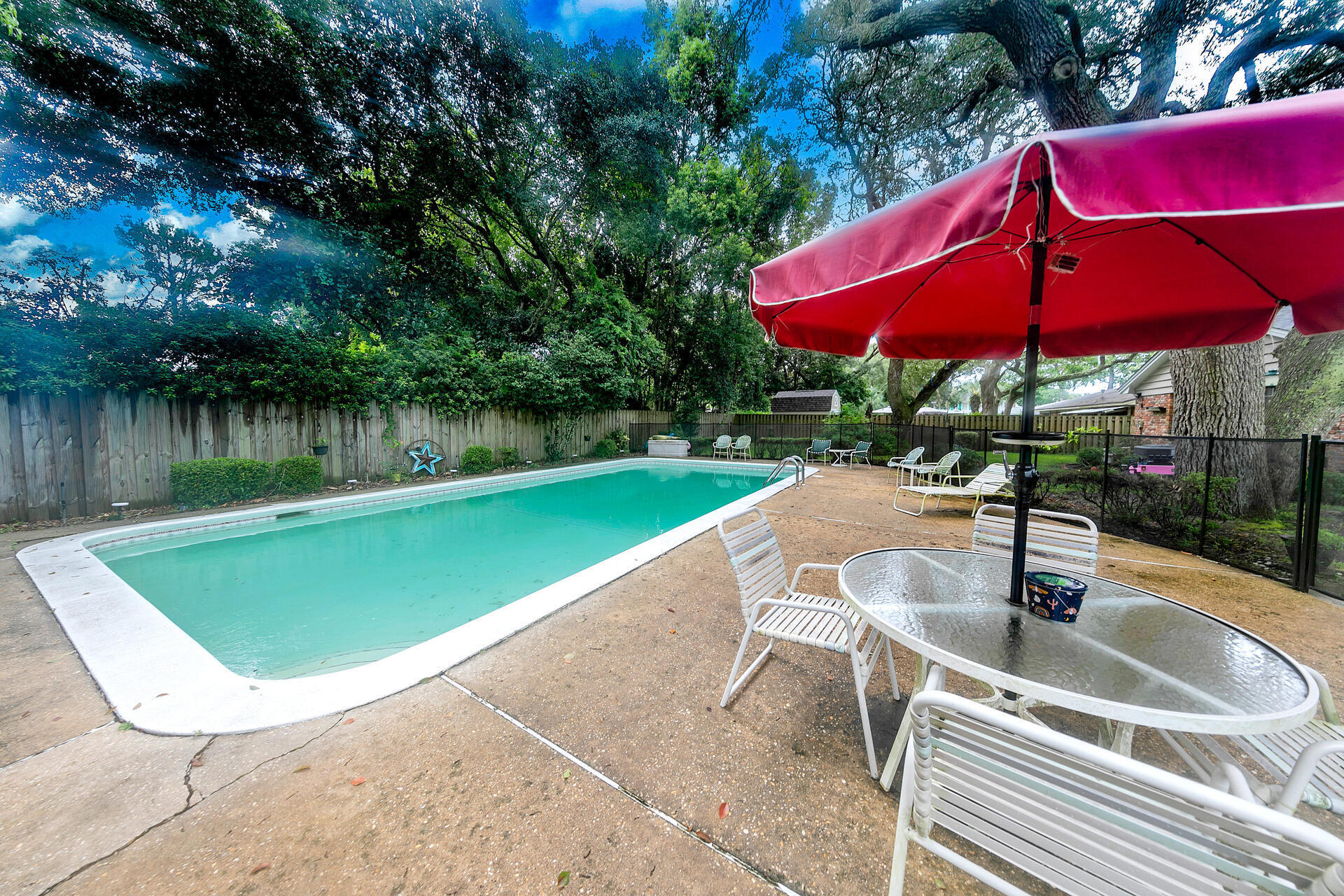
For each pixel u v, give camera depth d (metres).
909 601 1.84
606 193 14.63
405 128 11.23
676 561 4.36
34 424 5.86
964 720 1.03
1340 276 2.03
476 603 4.03
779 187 15.63
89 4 7.15
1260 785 1.32
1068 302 2.89
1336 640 2.92
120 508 6.30
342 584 4.45
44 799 1.59
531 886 1.33
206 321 7.06
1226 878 0.78
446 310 11.75
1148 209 1.10
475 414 11.36
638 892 1.32
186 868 1.36
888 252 1.56
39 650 2.62
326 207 10.00
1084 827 0.91
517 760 1.82
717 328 16.09
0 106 6.89
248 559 5.22
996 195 1.25
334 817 1.54
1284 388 6.92
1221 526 5.37
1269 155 1.05
